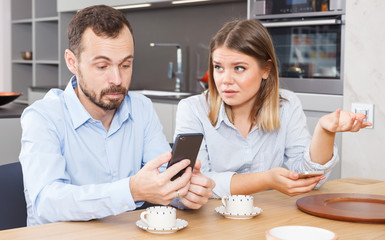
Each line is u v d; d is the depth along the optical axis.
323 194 1.47
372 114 2.53
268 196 1.52
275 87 1.79
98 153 1.55
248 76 1.63
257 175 1.47
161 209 1.18
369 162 2.56
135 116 1.67
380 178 2.52
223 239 1.08
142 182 1.18
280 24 3.12
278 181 1.41
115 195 1.19
